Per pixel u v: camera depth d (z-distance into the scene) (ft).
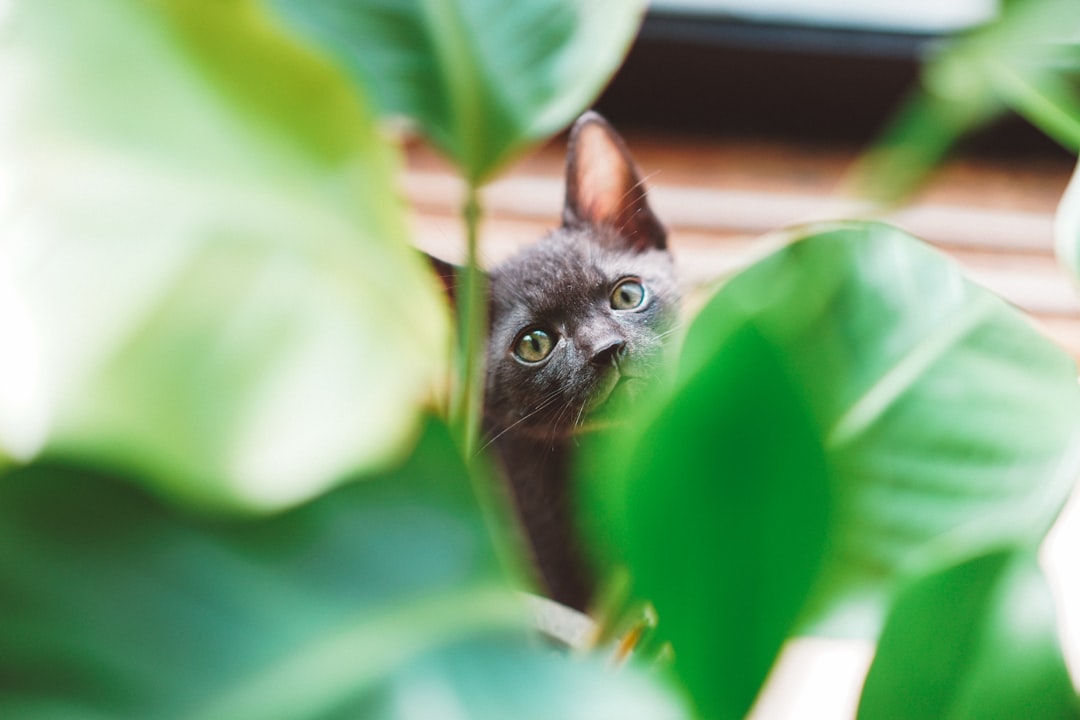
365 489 0.49
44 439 0.44
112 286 0.47
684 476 0.46
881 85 2.55
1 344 0.44
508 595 0.47
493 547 0.49
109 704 0.40
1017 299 2.34
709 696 0.48
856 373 0.65
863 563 0.61
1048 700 0.55
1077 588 1.75
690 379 0.47
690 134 2.67
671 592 0.48
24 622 0.41
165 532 0.45
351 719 0.42
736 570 0.48
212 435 0.47
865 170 0.90
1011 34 0.59
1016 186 2.63
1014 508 0.63
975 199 2.59
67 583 0.42
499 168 0.62
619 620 0.64
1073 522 1.93
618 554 0.54
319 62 0.50
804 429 0.47
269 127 0.51
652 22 2.47
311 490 0.48
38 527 0.43
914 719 0.57
